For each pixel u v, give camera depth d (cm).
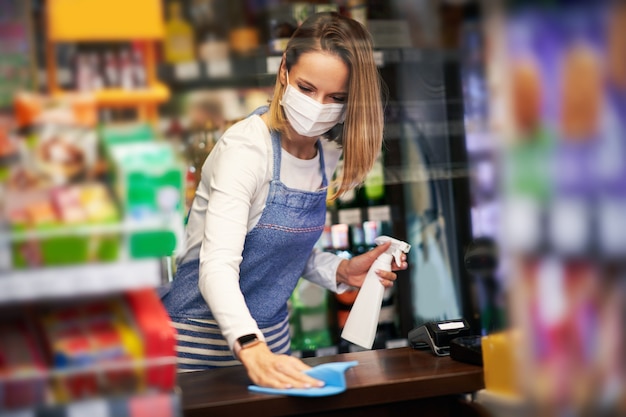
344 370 161
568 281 144
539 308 144
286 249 225
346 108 213
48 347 131
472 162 201
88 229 128
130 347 133
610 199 143
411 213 357
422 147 356
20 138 129
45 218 127
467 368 175
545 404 143
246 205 204
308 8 291
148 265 130
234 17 249
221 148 210
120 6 135
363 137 218
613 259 143
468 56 201
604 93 143
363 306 210
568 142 144
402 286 354
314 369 162
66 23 133
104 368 131
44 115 130
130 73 139
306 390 158
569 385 143
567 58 143
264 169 211
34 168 129
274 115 213
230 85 254
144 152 133
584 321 143
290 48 204
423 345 206
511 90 144
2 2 133
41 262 126
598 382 142
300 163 220
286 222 219
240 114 257
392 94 347
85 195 130
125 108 138
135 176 130
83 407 129
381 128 221
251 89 260
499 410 156
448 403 173
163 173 132
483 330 184
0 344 130
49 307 138
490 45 145
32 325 135
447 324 199
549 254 144
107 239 129
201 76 228
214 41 242
